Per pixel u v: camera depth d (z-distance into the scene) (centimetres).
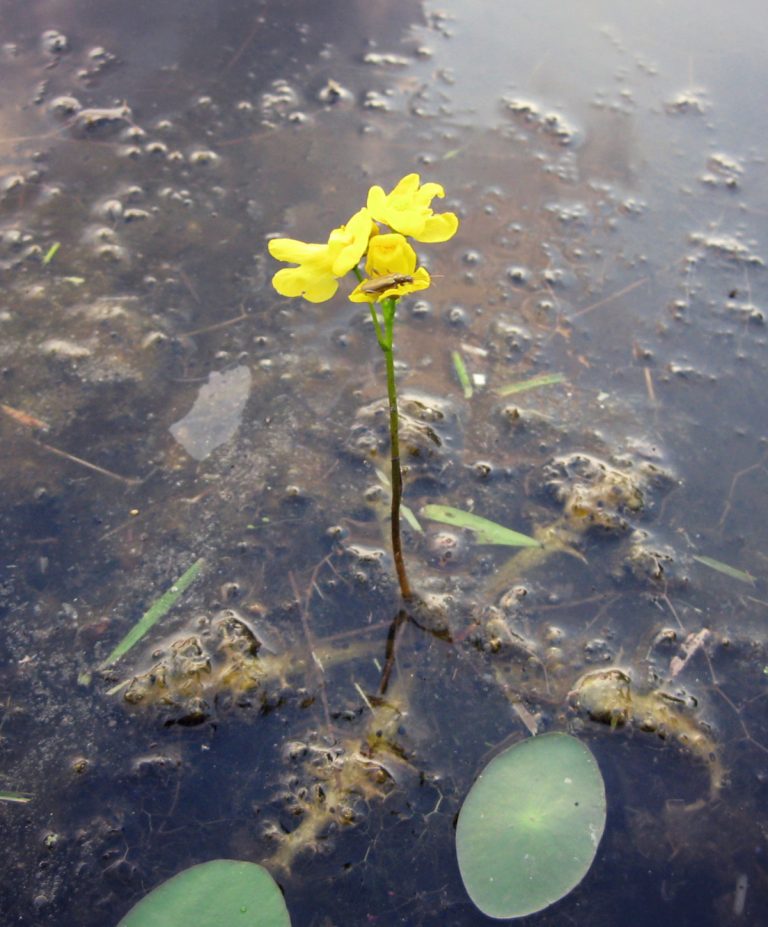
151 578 40
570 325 47
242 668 38
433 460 43
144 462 42
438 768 37
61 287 47
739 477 43
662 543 41
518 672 39
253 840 36
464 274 48
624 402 45
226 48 59
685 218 51
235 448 43
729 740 38
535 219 50
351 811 36
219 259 48
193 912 34
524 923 35
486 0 66
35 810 36
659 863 36
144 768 37
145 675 38
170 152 52
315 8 63
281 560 40
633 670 39
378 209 33
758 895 36
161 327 46
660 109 58
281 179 51
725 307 48
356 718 38
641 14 66
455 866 36
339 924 35
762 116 58
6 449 42
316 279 33
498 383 45
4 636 39
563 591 40
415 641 39
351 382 45
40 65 57
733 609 40
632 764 37
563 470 43
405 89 58
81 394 44
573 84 59
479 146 54
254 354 45
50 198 49
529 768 36
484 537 41
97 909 35
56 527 41
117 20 60
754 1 68
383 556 41
